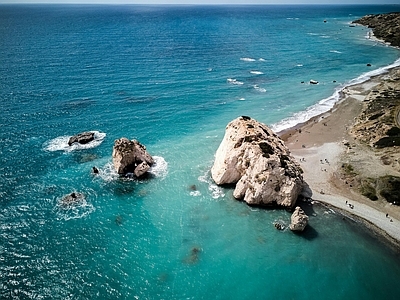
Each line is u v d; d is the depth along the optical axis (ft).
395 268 138.21
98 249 144.25
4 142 222.48
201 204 173.17
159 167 205.05
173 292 126.21
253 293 126.21
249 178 174.09
